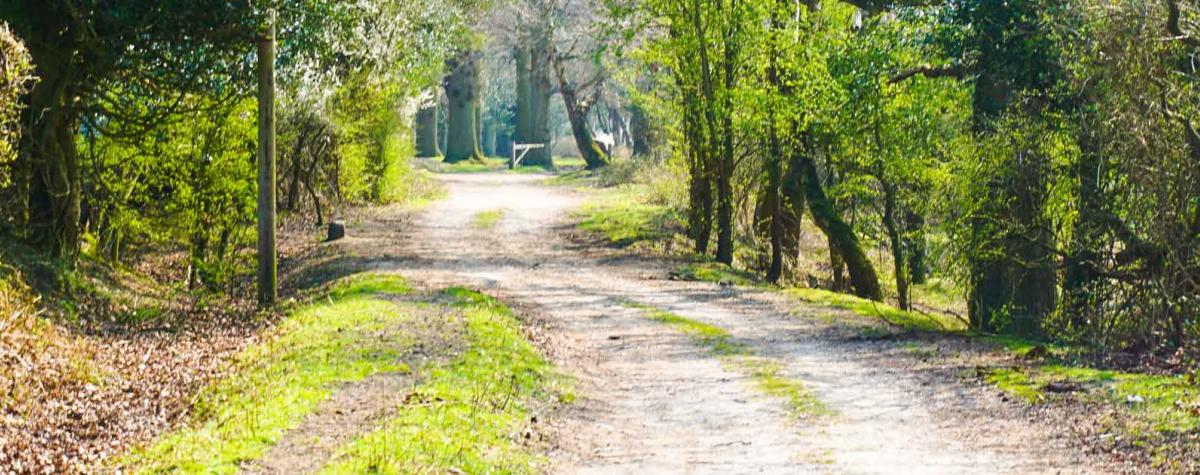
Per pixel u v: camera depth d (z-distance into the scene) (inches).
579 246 1387.8
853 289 1195.9
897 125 1001.5
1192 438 430.0
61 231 815.7
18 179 788.0
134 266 1126.4
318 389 527.8
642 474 413.4
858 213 1263.5
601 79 2541.8
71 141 832.9
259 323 815.1
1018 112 797.9
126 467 439.2
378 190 1808.6
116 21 781.9
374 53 1414.9
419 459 401.1
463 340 666.2
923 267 1218.6
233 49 858.1
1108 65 663.1
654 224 1540.4
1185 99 639.1
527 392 552.4
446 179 2326.5
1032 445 444.8
